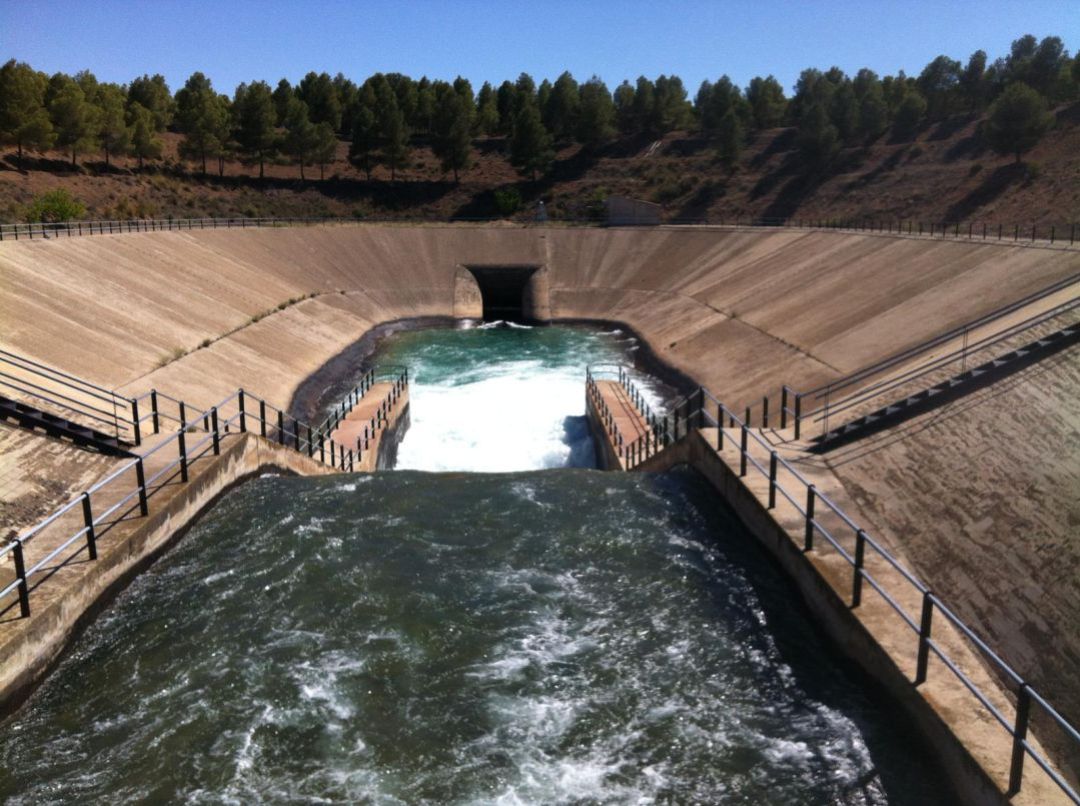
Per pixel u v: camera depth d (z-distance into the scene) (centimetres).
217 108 11188
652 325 6038
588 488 1858
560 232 7894
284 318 5266
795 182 10625
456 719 1073
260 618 1318
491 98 14350
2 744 1042
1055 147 8575
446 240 7762
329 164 12375
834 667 1180
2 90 8475
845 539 1419
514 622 1295
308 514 1727
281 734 1048
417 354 5600
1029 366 2092
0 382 2184
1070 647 1284
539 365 5219
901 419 2056
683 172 11725
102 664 1209
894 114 11156
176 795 950
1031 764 859
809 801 923
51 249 4247
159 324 4116
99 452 2000
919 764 972
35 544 1413
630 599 1366
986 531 1579
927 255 4459
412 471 2036
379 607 1340
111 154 10350
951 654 1066
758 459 1862
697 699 1109
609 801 930
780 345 4284
